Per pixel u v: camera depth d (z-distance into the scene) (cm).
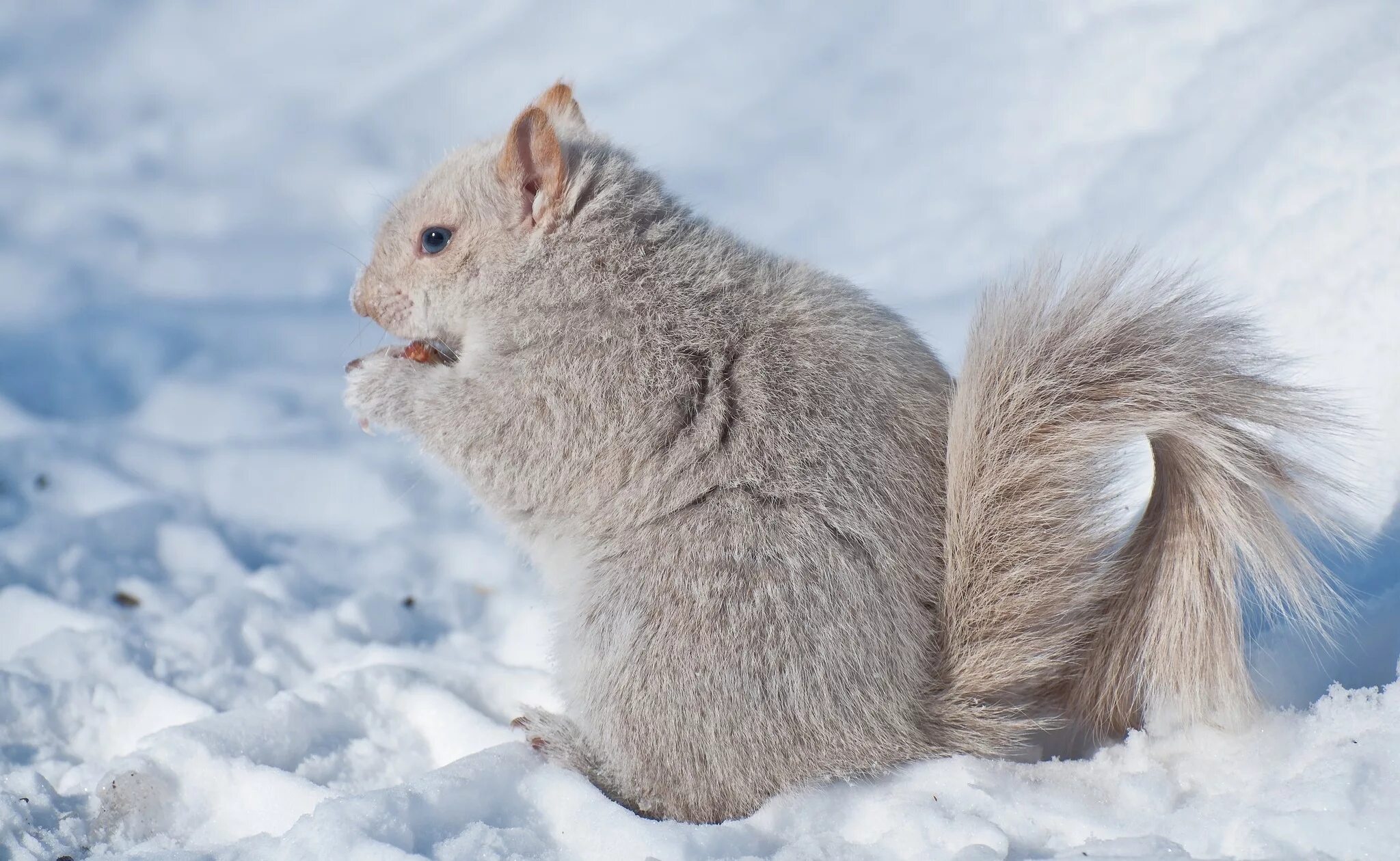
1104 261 179
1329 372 187
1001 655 178
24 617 189
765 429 178
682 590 177
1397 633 178
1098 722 179
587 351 180
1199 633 177
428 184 184
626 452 179
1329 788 172
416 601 192
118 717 184
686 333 179
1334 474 182
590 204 181
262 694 186
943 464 179
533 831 175
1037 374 178
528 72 277
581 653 178
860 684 177
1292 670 178
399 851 173
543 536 181
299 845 174
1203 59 206
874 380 179
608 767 178
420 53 291
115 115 288
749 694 177
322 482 201
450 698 183
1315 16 204
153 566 194
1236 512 177
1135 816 174
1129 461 179
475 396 181
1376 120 193
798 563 177
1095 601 178
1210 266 193
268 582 192
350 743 182
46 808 179
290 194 262
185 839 178
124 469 201
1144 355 177
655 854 174
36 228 250
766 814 175
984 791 175
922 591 178
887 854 173
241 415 206
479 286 182
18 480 199
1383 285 188
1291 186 194
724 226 184
